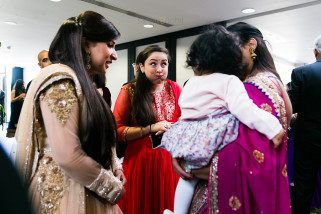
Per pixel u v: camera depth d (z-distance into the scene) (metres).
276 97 1.05
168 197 1.83
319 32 6.08
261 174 0.94
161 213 1.81
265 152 0.95
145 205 1.82
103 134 1.03
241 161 0.97
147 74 1.87
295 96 2.55
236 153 0.98
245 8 4.59
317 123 2.49
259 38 1.19
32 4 4.60
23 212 0.26
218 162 0.99
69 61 1.04
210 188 1.00
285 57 9.26
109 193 1.03
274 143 0.97
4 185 0.26
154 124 1.81
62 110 0.96
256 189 0.94
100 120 1.02
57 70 0.99
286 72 10.66
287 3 4.35
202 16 5.03
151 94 1.92
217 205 0.98
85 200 1.00
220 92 1.06
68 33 1.06
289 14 4.84
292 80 2.60
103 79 1.70
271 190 0.94
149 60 1.86
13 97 3.69
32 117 1.00
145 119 1.84
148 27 5.71
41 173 1.00
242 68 1.13
